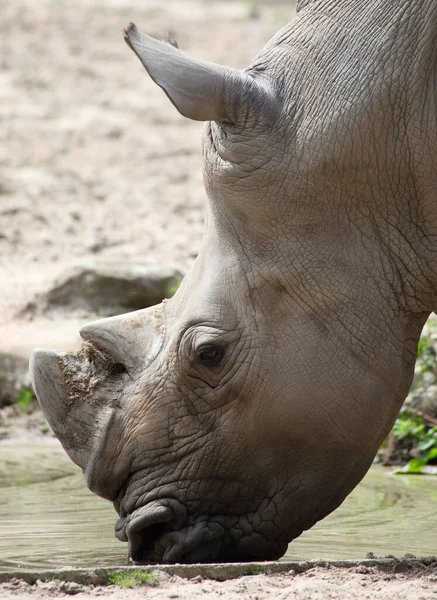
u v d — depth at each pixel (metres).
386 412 11.48
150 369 11.57
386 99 11.07
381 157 11.12
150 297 25.83
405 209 11.30
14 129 37.56
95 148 36.59
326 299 11.23
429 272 11.40
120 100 40.72
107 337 11.63
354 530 13.86
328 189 11.13
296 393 11.20
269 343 11.24
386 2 11.30
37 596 9.89
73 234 30.39
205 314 11.34
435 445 18.94
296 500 11.39
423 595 9.79
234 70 11.21
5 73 42.25
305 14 11.70
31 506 15.08
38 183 33.44
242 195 11.24
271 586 10.18
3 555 12.38
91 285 25.78
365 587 10.20
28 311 25.52
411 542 13.22
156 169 35.31
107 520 14.20
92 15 49.31
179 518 11.41
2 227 30.48
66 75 42.53
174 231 30.84
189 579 10.56
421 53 11.09
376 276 11.31
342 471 11.45
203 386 11.39
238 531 11.45
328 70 11.23
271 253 11.26
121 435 11.55
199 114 10.98
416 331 11.73
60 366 11.62
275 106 11.23
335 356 11.21
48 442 21.09
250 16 51.00
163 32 11.48
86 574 10.50
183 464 11.44
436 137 11.09
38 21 47.88
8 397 23.58
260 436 11.33
